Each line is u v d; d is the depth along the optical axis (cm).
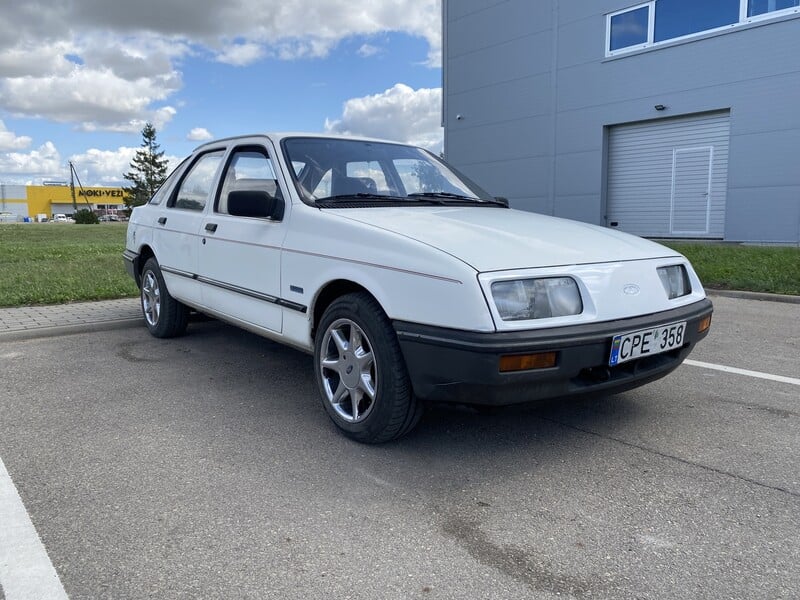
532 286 274
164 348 540
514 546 232
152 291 578
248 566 220
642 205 1602
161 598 202
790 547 230
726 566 219
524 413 373
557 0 1680
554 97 1723
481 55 1900
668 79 1480
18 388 425
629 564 220
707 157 1455
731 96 1376
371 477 290
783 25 1280
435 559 224
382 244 306
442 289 274
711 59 1398
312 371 470
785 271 902
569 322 276
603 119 1620
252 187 418
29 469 298
